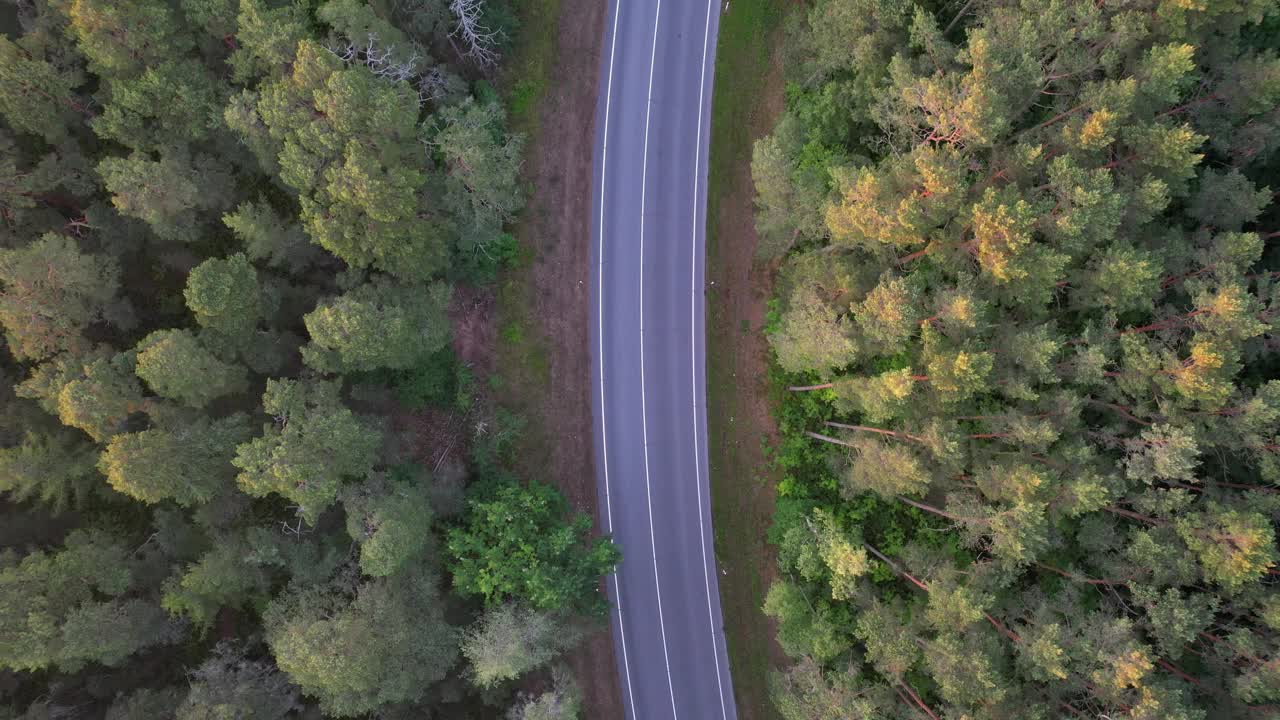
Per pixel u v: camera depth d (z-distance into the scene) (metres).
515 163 41.97
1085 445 35.25
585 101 45.97
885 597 40.97
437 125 37.50
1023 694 35.53
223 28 32.59
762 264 46.09
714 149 46.44
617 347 46.03
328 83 29.53
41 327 30.22
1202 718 31.56
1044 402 35.88
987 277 34.12
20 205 32.22
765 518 45.12
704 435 46.09
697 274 46.28
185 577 31.86
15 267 28.97
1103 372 34.59
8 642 28.31
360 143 31.34
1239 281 34.59
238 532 35.06
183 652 37.12
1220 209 37.44
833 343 34.47
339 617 31.70
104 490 34.72
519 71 45.06
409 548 33.09
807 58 43.69
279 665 31.17
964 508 35.50
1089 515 37.97
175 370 29.66
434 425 42.69
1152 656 33.78
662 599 45.34
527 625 34.94
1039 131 36.69
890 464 34.81
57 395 30.02
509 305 44.62
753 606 44.91
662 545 45.59
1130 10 34.34
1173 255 36.06
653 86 46.19
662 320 46.25
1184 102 38.53
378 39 34.06
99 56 29.95
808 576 37.16
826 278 37.66
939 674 32.97
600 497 45.56
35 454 31.22
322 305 33.78
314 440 31.11
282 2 34.69
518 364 44.66
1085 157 35.03
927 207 32.50
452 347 43.50
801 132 41.00
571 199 45.72
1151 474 33.50
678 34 46.25
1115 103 33.88
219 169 35.53
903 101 35.16
